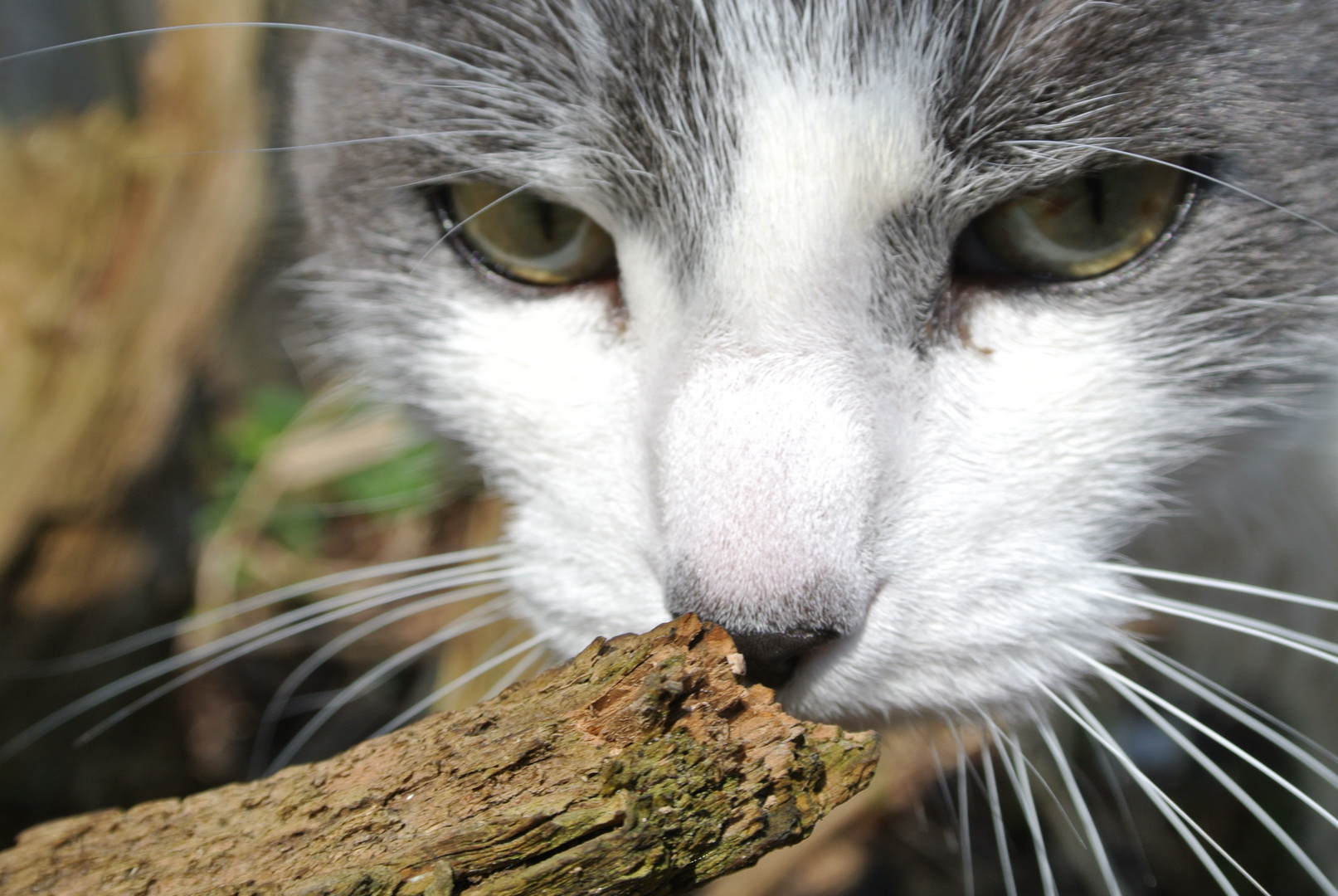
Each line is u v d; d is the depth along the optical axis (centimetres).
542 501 38
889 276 36
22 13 53
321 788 34
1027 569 36
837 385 35
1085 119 35
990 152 36
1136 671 43
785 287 36
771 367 35
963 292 37
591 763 33
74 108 54
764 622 35
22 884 34
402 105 38
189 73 46
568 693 33
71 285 45
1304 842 43
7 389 44
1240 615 41
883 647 36
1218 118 36
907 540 36
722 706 33
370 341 40
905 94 35
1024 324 36
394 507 49
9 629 43
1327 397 38
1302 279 37
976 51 35
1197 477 38
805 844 44
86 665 44
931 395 36
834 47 36
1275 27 36
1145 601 37
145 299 45
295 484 51
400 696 47
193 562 47
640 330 37
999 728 37
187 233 45
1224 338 37
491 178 38
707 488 35
